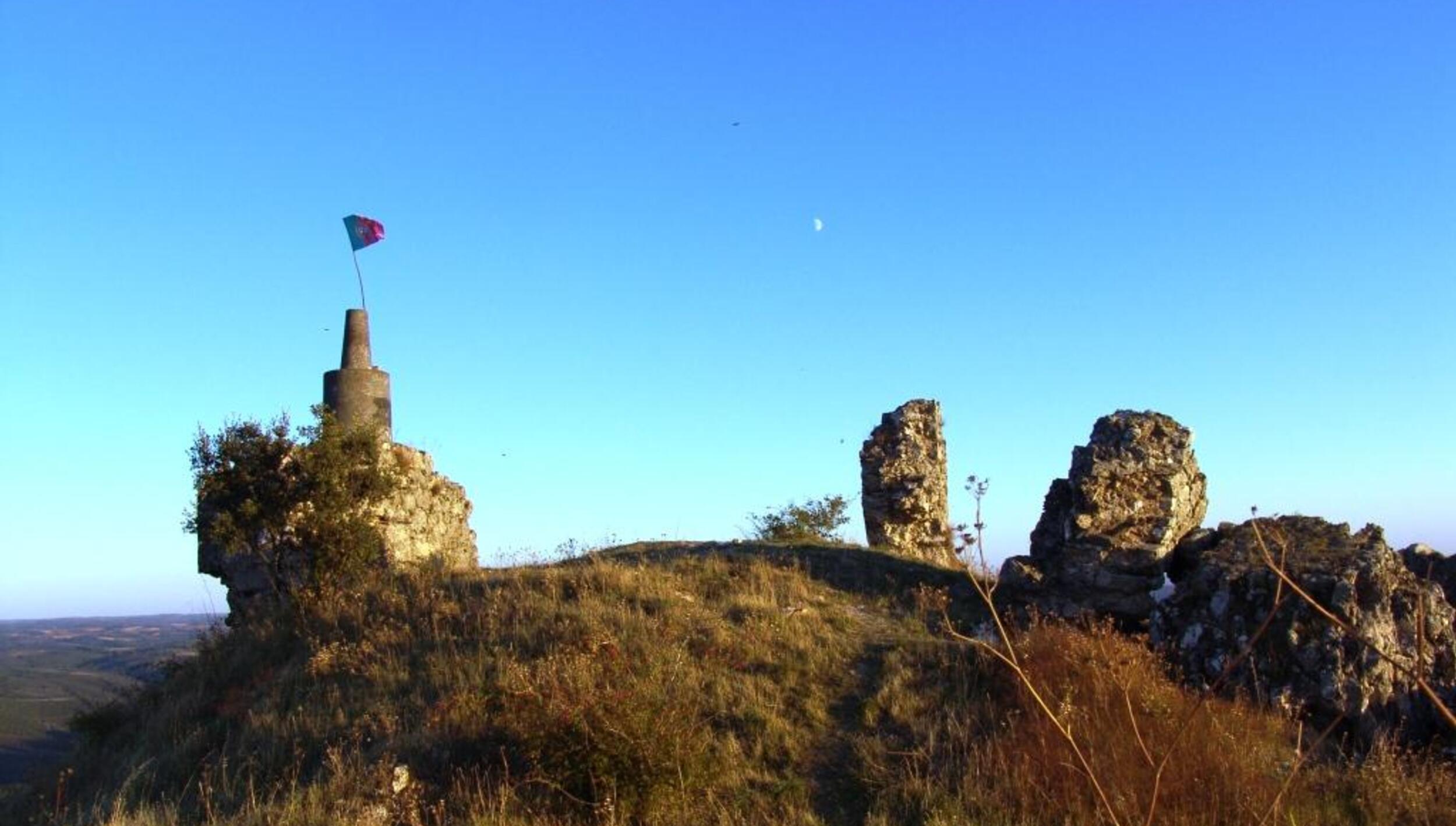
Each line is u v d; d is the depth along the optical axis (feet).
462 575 64.90
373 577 66.23
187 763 49.19
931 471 82.94
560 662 47.73
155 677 72.59
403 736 44.37
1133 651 46.78
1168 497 58.08
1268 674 45.93
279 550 69.41
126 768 51.72
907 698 45.70
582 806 38.37
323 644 57.16
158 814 42.45
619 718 39.73
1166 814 32.01
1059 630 49.62
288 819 38.40
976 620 57.88
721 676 47.93
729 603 57.16
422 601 58.70
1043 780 36.65
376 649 54.13
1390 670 44.21
